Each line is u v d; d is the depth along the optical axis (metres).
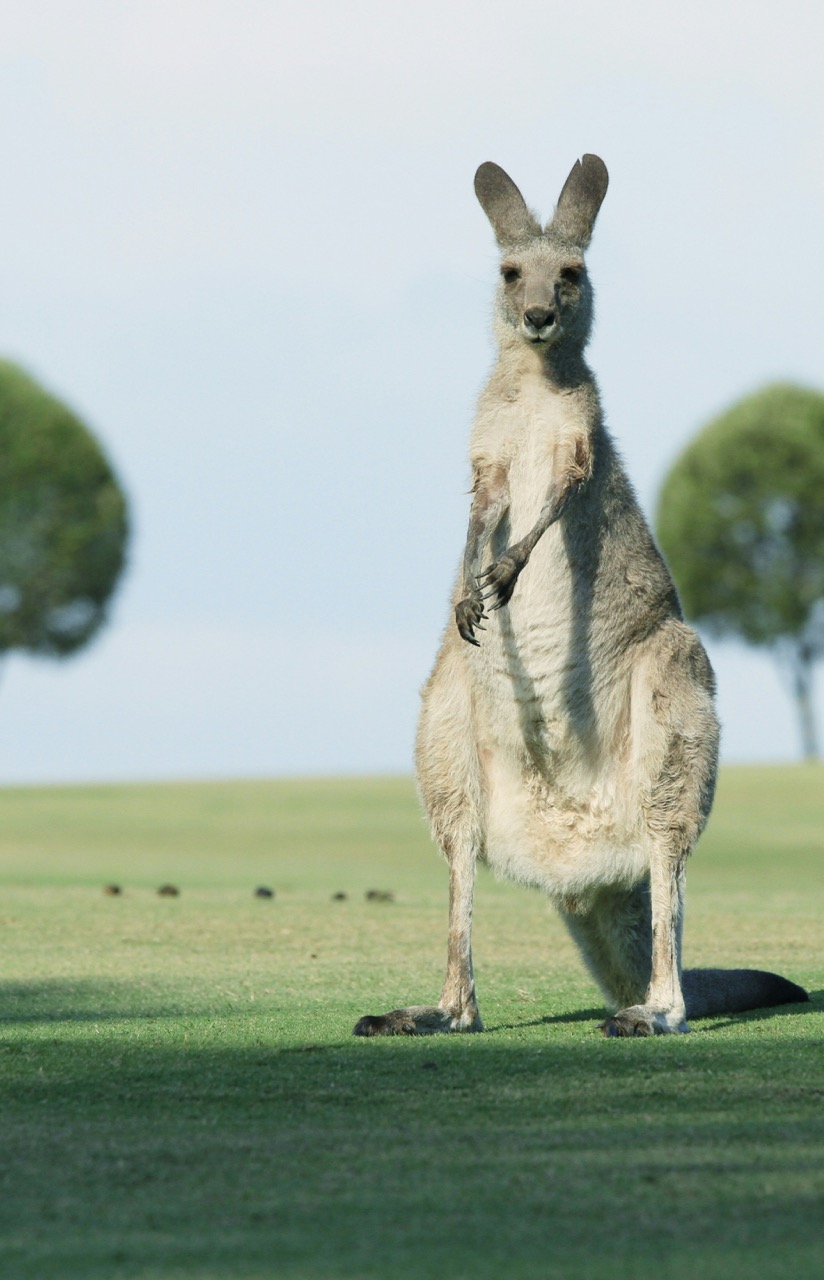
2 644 183.88
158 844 91.12
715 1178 14.02
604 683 25.19
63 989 28.11
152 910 43.19
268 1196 13.70
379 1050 21.19
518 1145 15.41
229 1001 26.55
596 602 25.19
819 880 66.19
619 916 26.67
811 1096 17.55
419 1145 15.47
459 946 24.28
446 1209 13.21
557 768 25.41
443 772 25.36
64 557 182.00
